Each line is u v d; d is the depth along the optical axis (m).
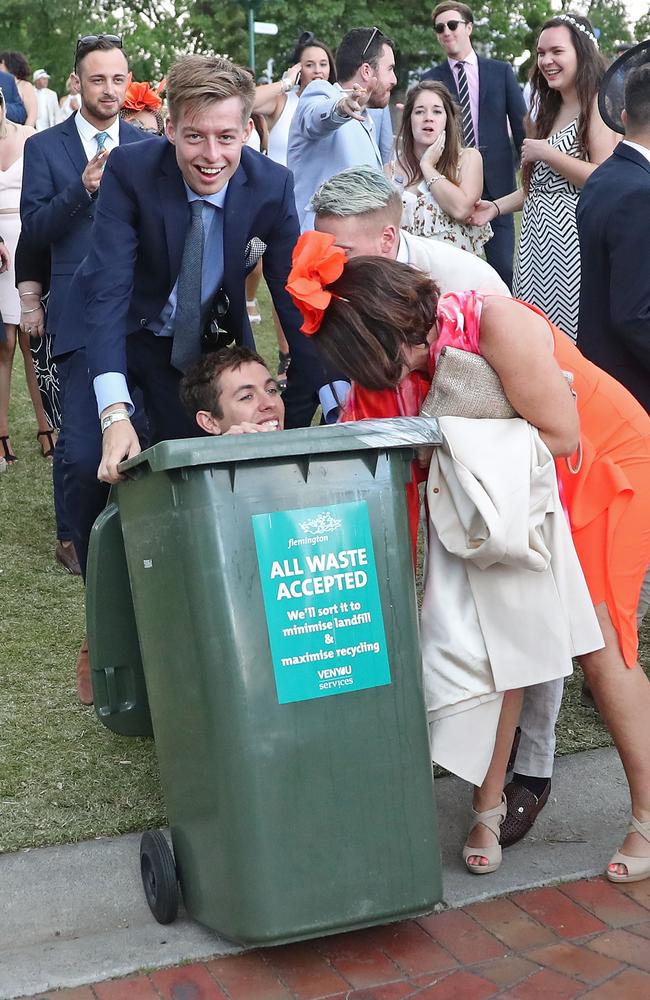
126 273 3.36
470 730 2.80
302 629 2.54
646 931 2.79
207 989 2.62
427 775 2.65
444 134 6.17
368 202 2.96
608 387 3.06
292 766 2.53
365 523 2.60
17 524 5.98
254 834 2.51
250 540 2.51
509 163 7.70
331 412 3.60
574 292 5.24
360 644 2.58
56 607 5.02
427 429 2.66
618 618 2.96
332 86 5.42
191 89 3.11
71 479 3.77
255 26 24.28
